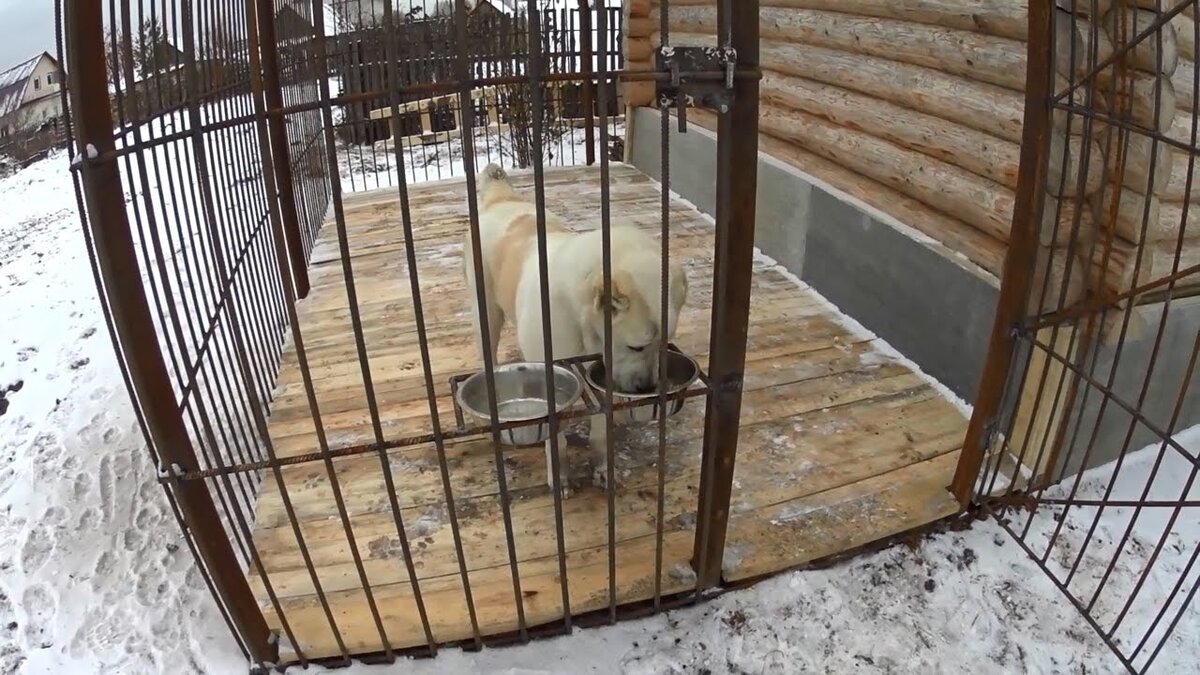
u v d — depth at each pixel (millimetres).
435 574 2455
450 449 3062
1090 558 2592
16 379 4562
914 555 2613
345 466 2982
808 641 2322
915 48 3529
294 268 4441
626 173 6758
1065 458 2721
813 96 4402
